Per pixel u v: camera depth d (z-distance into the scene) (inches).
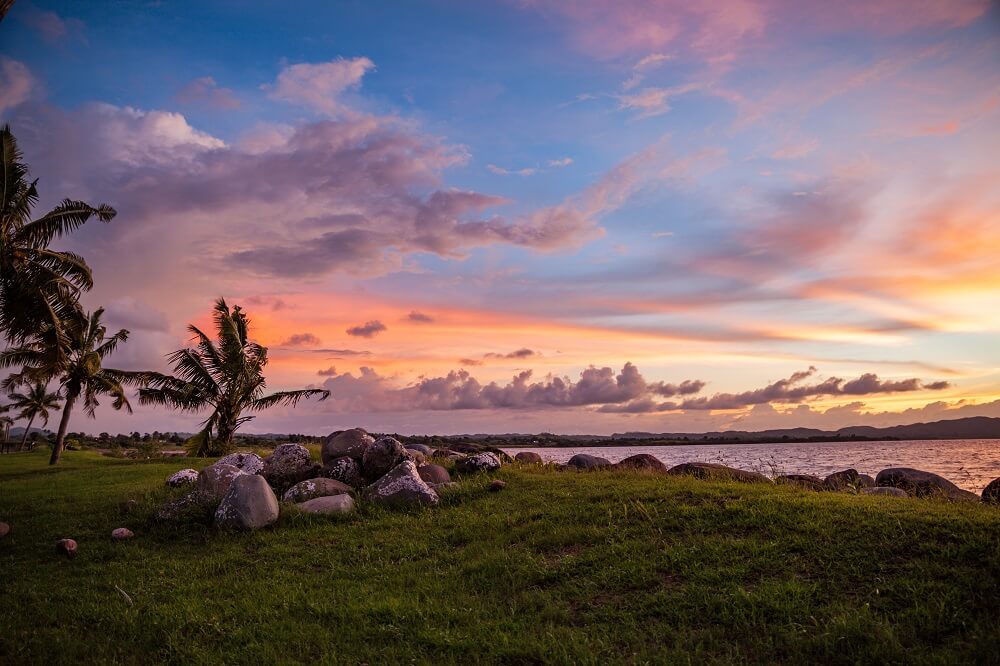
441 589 347.9
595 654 252.8
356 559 421.1
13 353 1376.7
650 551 361.7
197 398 1279.5
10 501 697.0
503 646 267.1
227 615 322.0
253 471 696.4
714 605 288.7
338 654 270.4
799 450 4065.0
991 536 315.3
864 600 277.0
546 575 348.8
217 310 1286.9
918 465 1907.0
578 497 514.3
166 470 983.6
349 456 705.6
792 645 251.0
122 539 504.1
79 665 270.5
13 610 342.6
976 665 221.6
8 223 959.6
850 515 374.0
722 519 397.7
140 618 323.6
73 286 992.9
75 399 1501.0
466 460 714.2
